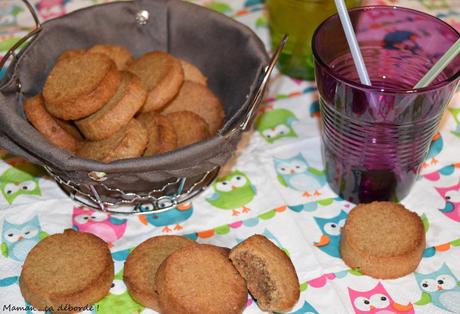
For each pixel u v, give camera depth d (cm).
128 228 63
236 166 67
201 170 59
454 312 57
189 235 62
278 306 56
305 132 71
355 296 58
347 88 58
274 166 68
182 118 66
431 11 82
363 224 60
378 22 64
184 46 71
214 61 70
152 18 70
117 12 70
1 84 64
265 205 64
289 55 74
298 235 62
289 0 72
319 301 58
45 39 68
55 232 62
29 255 59
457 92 72
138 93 64
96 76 63
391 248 59
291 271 58
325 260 60
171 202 64
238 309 55
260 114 72
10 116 58
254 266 57
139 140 62
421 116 58
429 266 60
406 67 65
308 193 66
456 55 59
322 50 61
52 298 56
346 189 64
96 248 59
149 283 57
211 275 56
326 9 71
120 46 71
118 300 58
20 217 63
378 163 61
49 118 63
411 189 65
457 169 67
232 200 65
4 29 80
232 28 68
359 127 60
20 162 67
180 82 67
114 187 60
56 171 60
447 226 63
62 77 64
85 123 63
